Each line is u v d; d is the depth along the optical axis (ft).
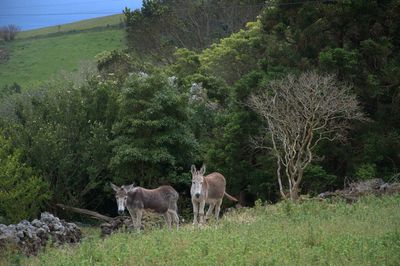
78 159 114.93
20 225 60.70
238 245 42.37
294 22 114.73
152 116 105.40
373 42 99.30
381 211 58.13
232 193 105.60
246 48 147.84
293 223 55.01
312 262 37.24
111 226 73.41
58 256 46.21
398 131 98.22
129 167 105.09
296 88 87.15
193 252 40.75
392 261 36.29
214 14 210.18
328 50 100.58
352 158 97.40
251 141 96.78
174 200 67.56
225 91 130.93
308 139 88.99
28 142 114.01
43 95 145.38
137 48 205.87
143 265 39.45
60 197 113.60
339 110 86.22
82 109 118.62
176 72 153.48
